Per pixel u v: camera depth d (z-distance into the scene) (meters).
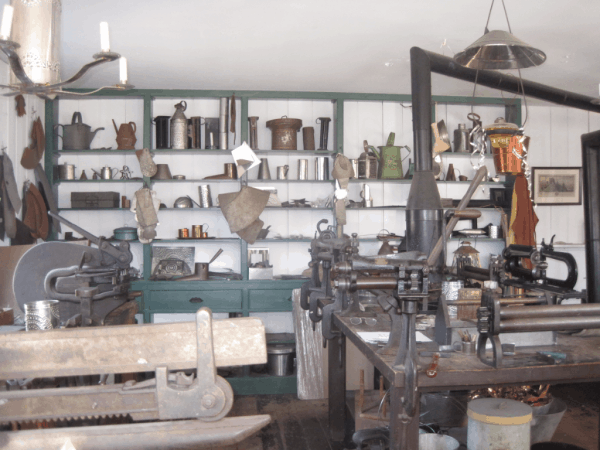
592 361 2.00
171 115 5.04
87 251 3.05
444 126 5.05
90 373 1.21
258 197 4.62
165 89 4.80
